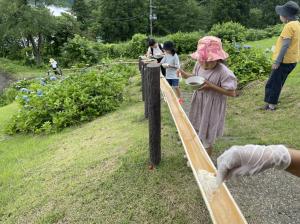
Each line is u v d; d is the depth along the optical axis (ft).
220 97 13.02
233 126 19.51
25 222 12.69
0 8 123.54
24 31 121.60
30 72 116.47
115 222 11.46
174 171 13.75
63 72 56.85
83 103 25.53
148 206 11.90
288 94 23.11
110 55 83.76
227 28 75.51
